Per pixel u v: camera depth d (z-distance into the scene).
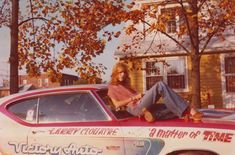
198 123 5.11
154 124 5.25
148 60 21.19
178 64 20.75
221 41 20.12
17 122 5.86
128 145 5.26
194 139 4.98
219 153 4.89
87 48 15.59
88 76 15.92
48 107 5.83
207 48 19.98
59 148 5.54
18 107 5.98
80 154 5.43
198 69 15.41
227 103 20.06
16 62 14.38
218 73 20.28
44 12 15.40
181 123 5.16
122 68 5.69
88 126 5.49
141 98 5.50
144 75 21.33
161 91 5.35
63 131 5.57
